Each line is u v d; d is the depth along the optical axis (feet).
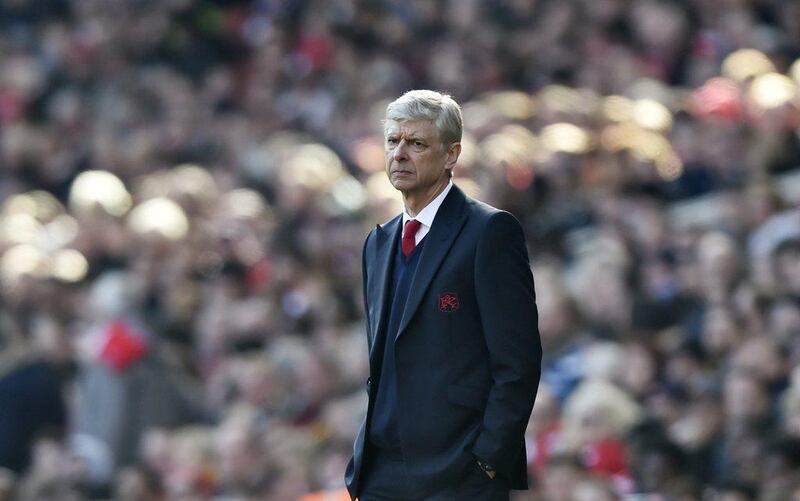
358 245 170.19
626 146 167.63
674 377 131.13
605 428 123.44
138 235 170.71
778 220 145.18
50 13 253.03
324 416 145.28
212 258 171.53
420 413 70.49
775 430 121.08
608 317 140.15
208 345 162.30
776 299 132.36
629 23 200.54
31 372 152.15
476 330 70.59
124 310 160.56
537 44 208.44
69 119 233.14
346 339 155.22
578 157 166.61
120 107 235.81
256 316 161.89
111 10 248.52
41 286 168.04
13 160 224.53
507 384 69.41
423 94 71.41
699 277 139.74
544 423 126.21
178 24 247.50
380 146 201.36
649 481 122.11
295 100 226.17
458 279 70.54
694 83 190.19
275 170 203.82
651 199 163.22
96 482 149.79
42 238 194.49
